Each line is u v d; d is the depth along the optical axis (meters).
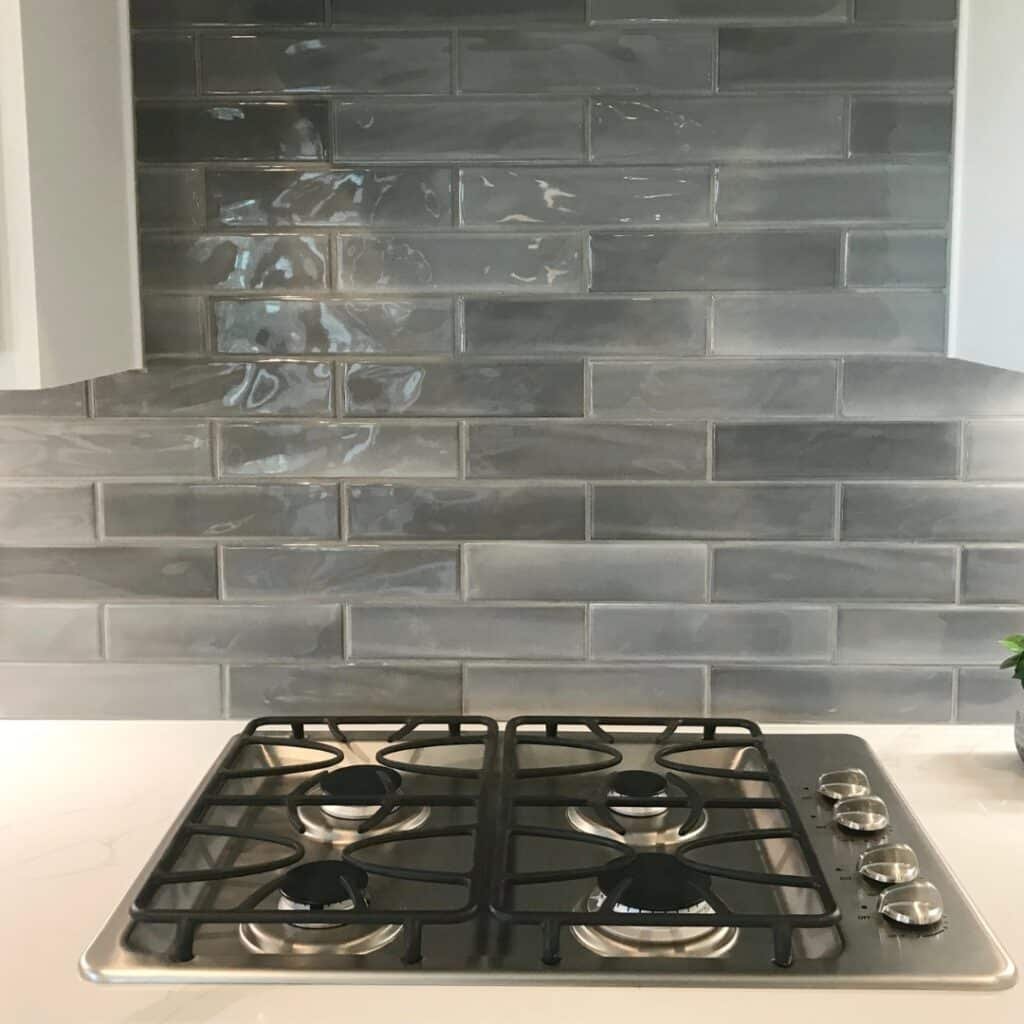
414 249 1.57
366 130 1.55
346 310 1.59
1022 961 1.11
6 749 1.58
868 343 1.58
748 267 1.57
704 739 1.55
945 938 1.13
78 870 1.27
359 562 1.63
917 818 1.37
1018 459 1.59
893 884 1.21
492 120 1.55
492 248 1.57
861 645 1.63
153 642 1.65
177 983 1.08
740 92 1.54
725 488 1.60
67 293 1.33
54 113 1.29
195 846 1.32
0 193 1.22
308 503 1.62
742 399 1.59
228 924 1.19
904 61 1.53
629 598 1.63
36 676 1.66
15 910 1.20
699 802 1.33
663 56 1.54
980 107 1.43
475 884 1.17
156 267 1.58
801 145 1.54
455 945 1.14
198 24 1.54
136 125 1.56
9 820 1.38
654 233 1.56
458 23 1.54
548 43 1.54
